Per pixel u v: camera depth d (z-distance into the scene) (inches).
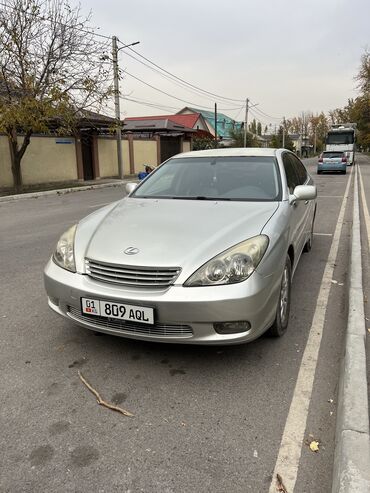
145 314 108.0
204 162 177.5
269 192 154.4
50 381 114.6
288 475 82.0
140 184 178.2
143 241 118.0
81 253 122.0
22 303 170.7
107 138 892.0
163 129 1043.9
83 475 82.7
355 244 249.9
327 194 562.3
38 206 494.3
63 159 780.6
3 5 557.6
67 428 96.0
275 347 132.0
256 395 107.7
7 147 671.1
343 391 101.0
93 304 114.3
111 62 682.8
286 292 139.3
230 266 108.0
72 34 611.2
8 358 126.6
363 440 84.6
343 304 166.7
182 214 135.8
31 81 572.1
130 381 114.3
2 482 81.0
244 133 1998.0
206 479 81.4
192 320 106.3
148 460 86.3
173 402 105.2
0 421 98.3
